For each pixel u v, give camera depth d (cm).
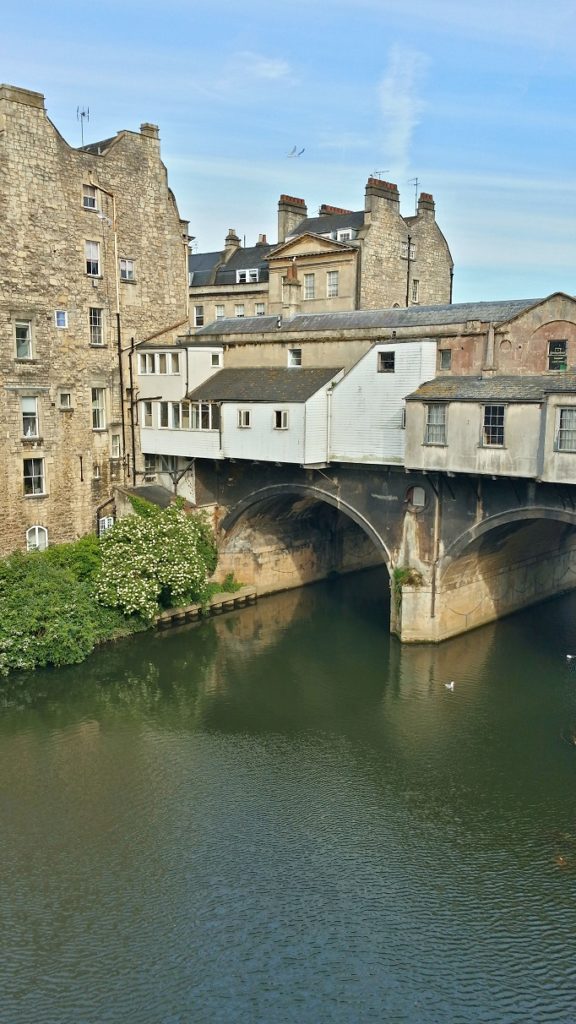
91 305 3334
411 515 2919
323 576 4088
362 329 3161
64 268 3192
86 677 2761
